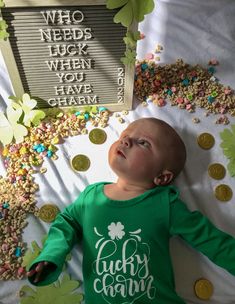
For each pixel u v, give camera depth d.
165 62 0.56
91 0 0.38
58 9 0.39
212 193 0.48
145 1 0.40
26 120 0.49
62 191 0.47
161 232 0.42
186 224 0.42
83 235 0.43
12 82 0.47
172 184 0.48
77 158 0.49
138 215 0.42
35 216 0.46
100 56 0.46
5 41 0.41
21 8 0.38
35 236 0.45
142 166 0.43
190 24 0.58
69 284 0.43
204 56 0.56
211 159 0.49
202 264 0.44
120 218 0.42
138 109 0.53
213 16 0.59
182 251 0.45
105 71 0.48
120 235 0.41
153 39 0.57
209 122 0.52
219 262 0.41
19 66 0.45
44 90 0.49
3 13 0.39
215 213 0.46
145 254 0.41
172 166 0.44
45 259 0.38
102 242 0.41
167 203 0.42
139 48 0.56
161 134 0.44
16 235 0.44
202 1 0.59
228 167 0.49
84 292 0.43
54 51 0.44
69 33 0.42
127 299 0.40
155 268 0.41
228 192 0.48
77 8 0.39
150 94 0.53
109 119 0.52
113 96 0.51
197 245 0.42
